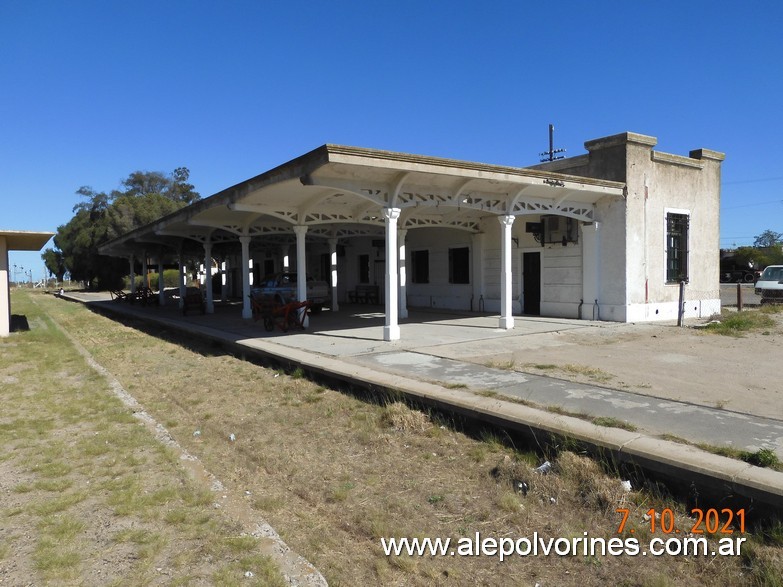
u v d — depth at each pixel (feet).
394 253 36.35
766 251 172.65
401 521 13.89
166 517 13.48
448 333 41.01
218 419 23.50
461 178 36.52
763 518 12.26
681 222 52.54
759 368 26.71
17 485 15.38
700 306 54.29
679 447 14.74
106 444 18.95
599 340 37.06
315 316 59.57
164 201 163.84
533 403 20.04
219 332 45.75
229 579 10.80
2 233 47.80
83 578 10.81
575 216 47.78
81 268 189.26
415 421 20.63
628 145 47.19
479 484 15.88
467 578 11.46
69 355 38.17
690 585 10.89
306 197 42.16
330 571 11.64
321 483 16.35
